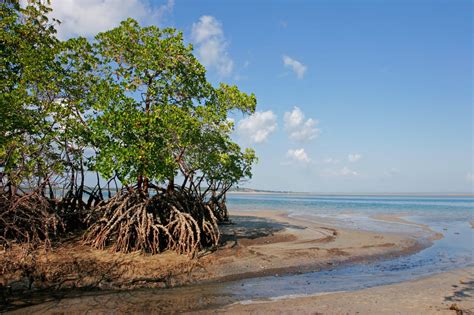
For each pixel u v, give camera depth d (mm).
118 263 12430
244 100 15953
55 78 13594
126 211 14062
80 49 14102
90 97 13812
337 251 16000
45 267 11625
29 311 9031
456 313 8750
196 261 13172
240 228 21750
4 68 13711
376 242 18625
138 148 12703
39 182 13227
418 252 17062
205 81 15773
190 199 16781
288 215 35094
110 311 9086
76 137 13602
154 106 13664
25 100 12328
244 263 13430
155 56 14281
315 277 12453
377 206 60000
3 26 13891
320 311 8992
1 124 11633
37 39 14969
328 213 40156
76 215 16125
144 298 10047
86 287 10836
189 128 13359
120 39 14156
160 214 14969
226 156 15219
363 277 12508
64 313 8938
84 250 13547
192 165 15867
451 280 11898
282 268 13336
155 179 13289
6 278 10805
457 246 18797
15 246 12797
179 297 10172
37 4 14906
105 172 12617
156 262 12805
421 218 34781
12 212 13000
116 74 14781
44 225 13148
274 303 9641
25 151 11820
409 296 10148
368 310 9031
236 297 10195
